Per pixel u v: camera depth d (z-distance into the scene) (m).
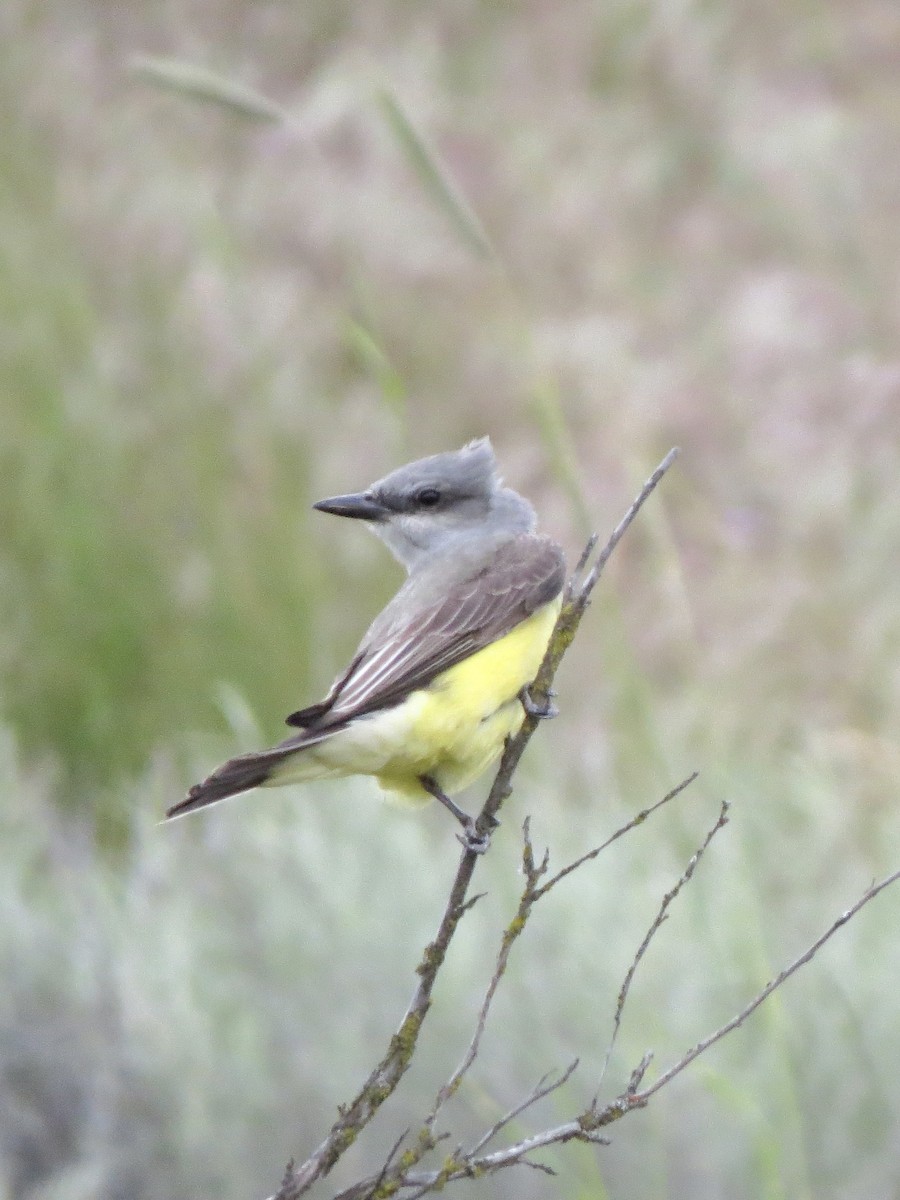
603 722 12.23
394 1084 5.61
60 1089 9.43
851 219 22.69
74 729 12.88
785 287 20.56
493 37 25.47
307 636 13.33
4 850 10.98
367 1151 9.00
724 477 16.95
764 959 8.60
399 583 13.98
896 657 13.59
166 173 16.86
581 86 24.95
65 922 10.17
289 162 19.19
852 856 10.68
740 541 15.02
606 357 18.56
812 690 13.38
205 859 10.42
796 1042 9.04
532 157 22.78
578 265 21.62
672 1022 9.22
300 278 18.41
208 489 13.82
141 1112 9.28
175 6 21.41
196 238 15.92
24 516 13.53
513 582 7.48
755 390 18.41
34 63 18.03
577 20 25.61
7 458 13.66
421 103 22.91
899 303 20.20
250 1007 9.48
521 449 16.47
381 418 15.55
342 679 7.27
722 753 10.77
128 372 14.42
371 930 9.70
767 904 9.97
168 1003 9.50
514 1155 5.59
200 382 14.55
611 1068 8.99
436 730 7.14
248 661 13.14
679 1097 8.92
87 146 16.94
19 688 13.01
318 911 9.83
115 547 13.50
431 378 17.83
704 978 9.35
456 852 10.62
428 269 18.72
